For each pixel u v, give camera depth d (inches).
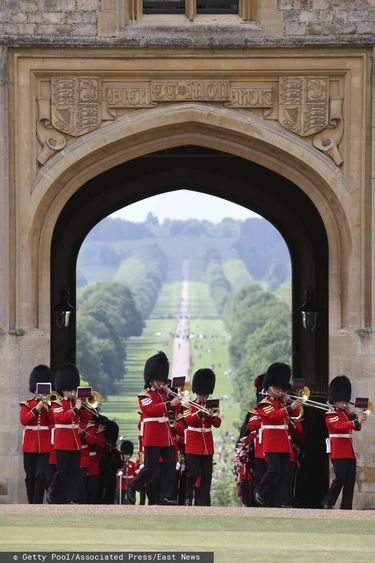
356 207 2390.5
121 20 2384.4
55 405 2206.0
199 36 2380.7
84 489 2311.8
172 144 2431.1
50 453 2222.0
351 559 1659.7
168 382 2284.7
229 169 3006.9
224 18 2405.3
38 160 2380.7
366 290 2388.0
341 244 2416.3
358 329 2385.6
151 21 2401.6
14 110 2374.5
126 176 3002.0
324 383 2822.3
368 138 2384.4
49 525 1863.9
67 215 3002.0
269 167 2437.3
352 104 2385.6
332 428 2214.6
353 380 2390.5
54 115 2380.7
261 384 2417.6
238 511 1999.3
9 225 2374.5
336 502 2415.1
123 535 1796.3
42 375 2257.6
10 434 2356.1
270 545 1742.1
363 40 2372.0
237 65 2385.6
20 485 2351.1
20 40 2362.2
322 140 2393.0
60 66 2378.2
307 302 2898.6
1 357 2359.7
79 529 1836.9
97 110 2385.6
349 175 2389.3
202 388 2271.2
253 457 2327.8
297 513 1991.9
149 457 2203.5
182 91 2393.0
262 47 2375.7
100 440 2383.1
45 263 2406.5
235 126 2393.0
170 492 2222.0
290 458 2215.8
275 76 2393.0
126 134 2389.3
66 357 3056.1
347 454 2210.9
